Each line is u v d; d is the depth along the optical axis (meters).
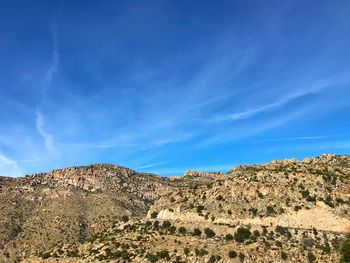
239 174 179.25
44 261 154.50
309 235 133.50
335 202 145.00
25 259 166.12
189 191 173.38
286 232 135.75
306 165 180.88
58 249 166.00
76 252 156.50
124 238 151.62
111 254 139.75
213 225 145.50
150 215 171.38
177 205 164.50
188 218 156.12
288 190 152.75
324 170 169.75
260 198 153.38
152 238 145.88
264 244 129.38
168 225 155.25
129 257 135.38
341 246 126.31
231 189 161.00
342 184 151.88
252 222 145.75
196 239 139.12
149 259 131.75
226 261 125.50
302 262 122.94
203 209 156.88
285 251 126.44
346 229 136.75
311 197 147.50
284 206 147.00
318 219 140.88
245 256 125.75
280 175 163.75
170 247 136.62
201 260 127.31
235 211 151.12
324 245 129.38
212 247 131.62
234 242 134.62
